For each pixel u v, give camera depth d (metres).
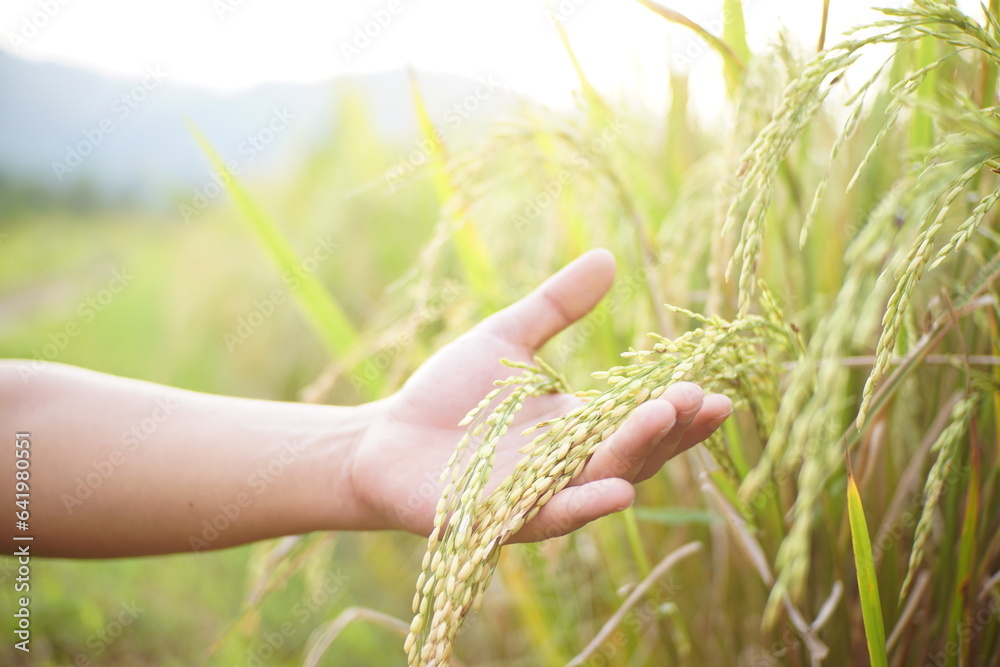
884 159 0.52
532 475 0.42
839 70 0.41
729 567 0.58
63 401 0.53
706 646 0.61
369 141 1.30
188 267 1.74
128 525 0.52
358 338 0.71
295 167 1.61
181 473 0.51
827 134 0.60
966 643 0.46
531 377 0.44
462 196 0.58
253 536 0.52
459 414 0.50
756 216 0.41
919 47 0.49
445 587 0.41
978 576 0.48
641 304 0.60
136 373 1.64
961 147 0.39
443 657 0.40
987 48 0.40
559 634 0.67
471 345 0.51
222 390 1.45
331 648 0.82
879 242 0.41
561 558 0.68
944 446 0.44
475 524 0.42
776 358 0.53
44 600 0.82
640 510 0.55
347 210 1.30
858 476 0.50
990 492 0.48
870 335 0.52
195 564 0.97
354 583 0.95
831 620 0.51
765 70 0.50
